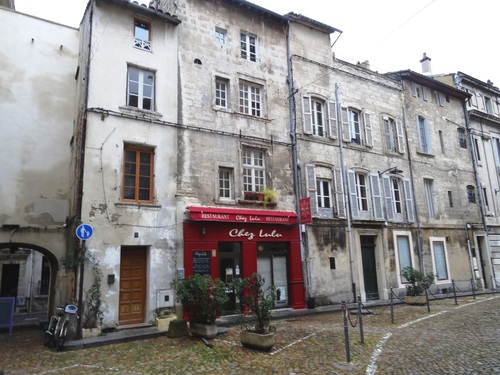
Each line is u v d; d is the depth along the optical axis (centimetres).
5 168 1392
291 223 1583
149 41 1424
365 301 1756
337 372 704
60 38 1591
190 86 1473
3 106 1430
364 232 1853
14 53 1486
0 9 1490
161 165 1342
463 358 757
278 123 1689
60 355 907
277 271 1566
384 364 739
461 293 2112
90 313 1119
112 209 1217
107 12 1342
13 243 1348
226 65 1591
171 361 817
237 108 1584
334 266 1703
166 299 1255
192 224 1359
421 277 1681
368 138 1998
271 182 1600
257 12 1734
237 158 1531
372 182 1950
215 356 845
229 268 1438
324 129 1858
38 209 1416
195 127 1444
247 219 1458
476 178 2516
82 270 1120
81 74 1409
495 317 1229
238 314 1409
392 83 2208
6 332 1313
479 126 2700
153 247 1268
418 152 2217
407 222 2044
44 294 2306
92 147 1220
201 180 1421
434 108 2414
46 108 1508
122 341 1038
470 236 2359
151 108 1390
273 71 1734
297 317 1399
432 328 1085
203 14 1576
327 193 1802
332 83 1931
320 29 1958
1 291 2228
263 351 873
